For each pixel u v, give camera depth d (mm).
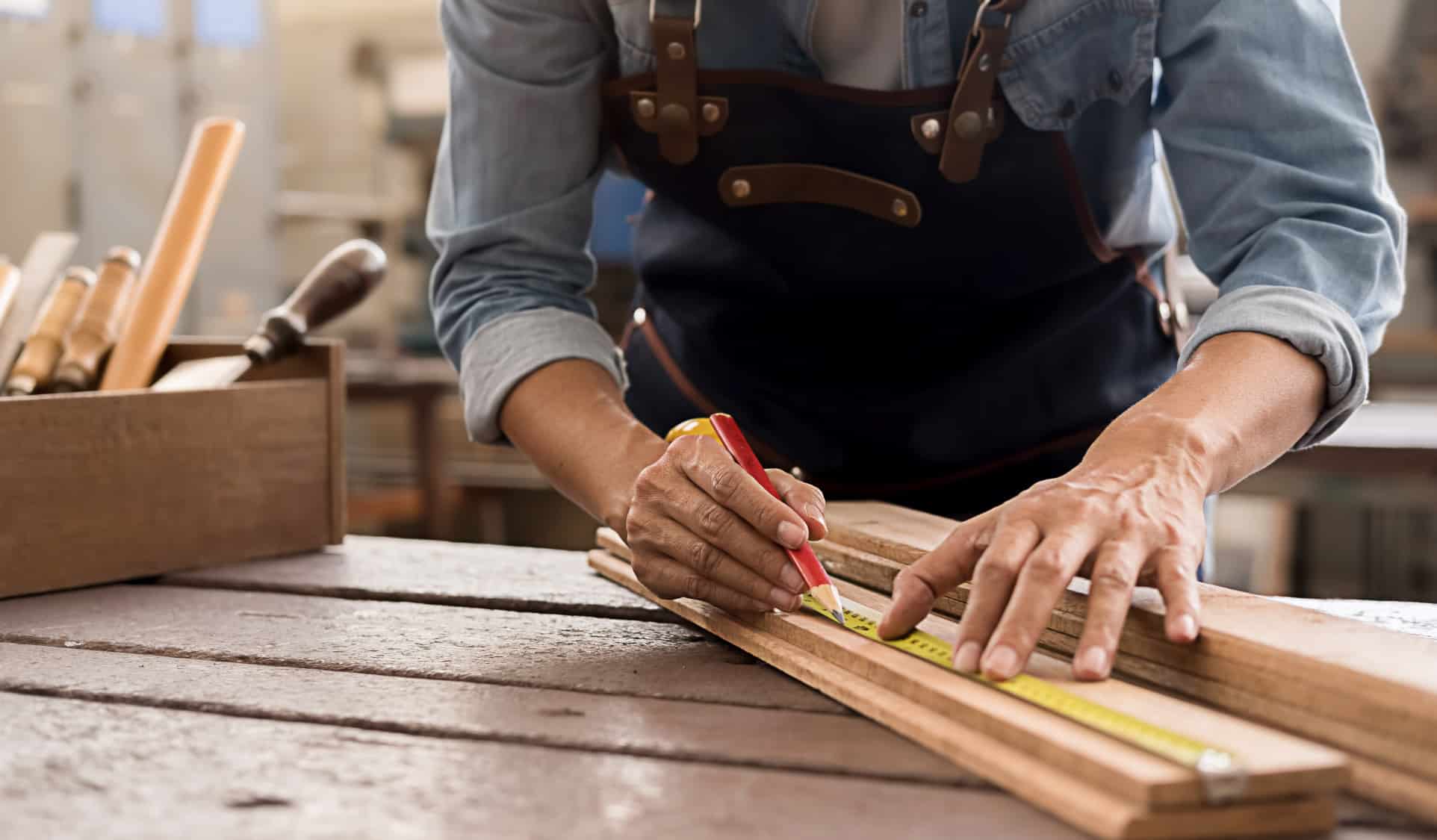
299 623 1048
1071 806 620
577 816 639
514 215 1248
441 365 4176
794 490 958
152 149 4152
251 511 1311
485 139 1239
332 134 5258
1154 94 1174
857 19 1120
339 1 5176
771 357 1337
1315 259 993
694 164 1215
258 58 4289
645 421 1432
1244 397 907
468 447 4789
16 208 3982
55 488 1161
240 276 4332
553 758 726
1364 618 1032
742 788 678
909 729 743
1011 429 1296
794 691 851
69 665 922
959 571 835
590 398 1139
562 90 1212
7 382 1331
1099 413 1284
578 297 1277
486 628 1036
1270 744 635
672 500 952
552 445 1123
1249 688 729
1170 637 747
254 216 4348
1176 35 1081
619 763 717
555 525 4188
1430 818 625
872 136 1149
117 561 1205
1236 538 4047
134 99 4105
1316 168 1035
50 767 713
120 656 951
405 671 897
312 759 725
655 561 984
